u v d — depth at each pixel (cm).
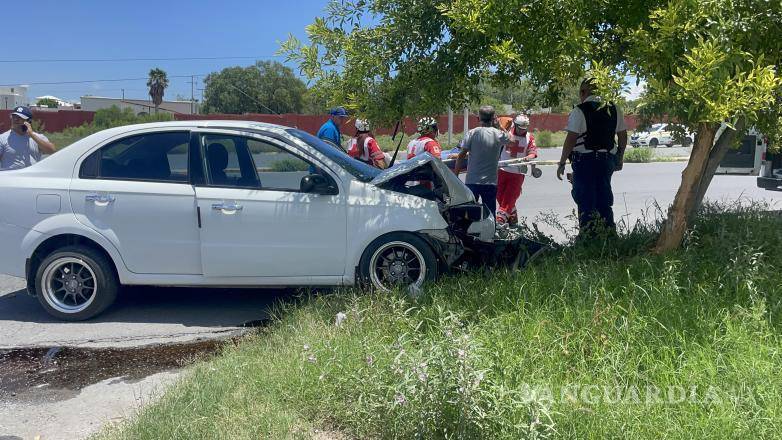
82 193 589
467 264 625
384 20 564
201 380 421
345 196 586
